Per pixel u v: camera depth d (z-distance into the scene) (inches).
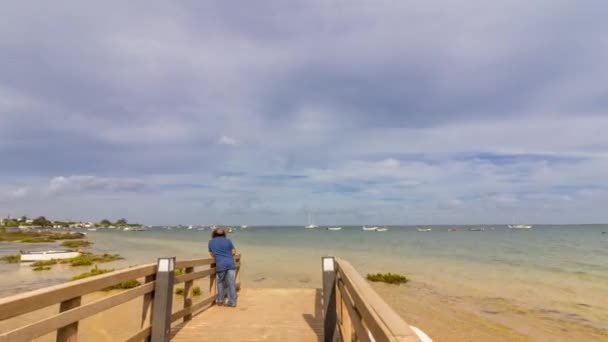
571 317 419.2
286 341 188.4
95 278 120.0
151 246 1909.4
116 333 337.7
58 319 99.3
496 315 425.7
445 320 405.1
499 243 1957.4
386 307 73.2
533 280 676.1
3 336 79.0
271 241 2219.5
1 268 885.8
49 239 2635.3
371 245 1752.0
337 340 179.5
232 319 233.1
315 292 333.4
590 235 3238.2
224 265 275.3
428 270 811.4
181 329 209.5
